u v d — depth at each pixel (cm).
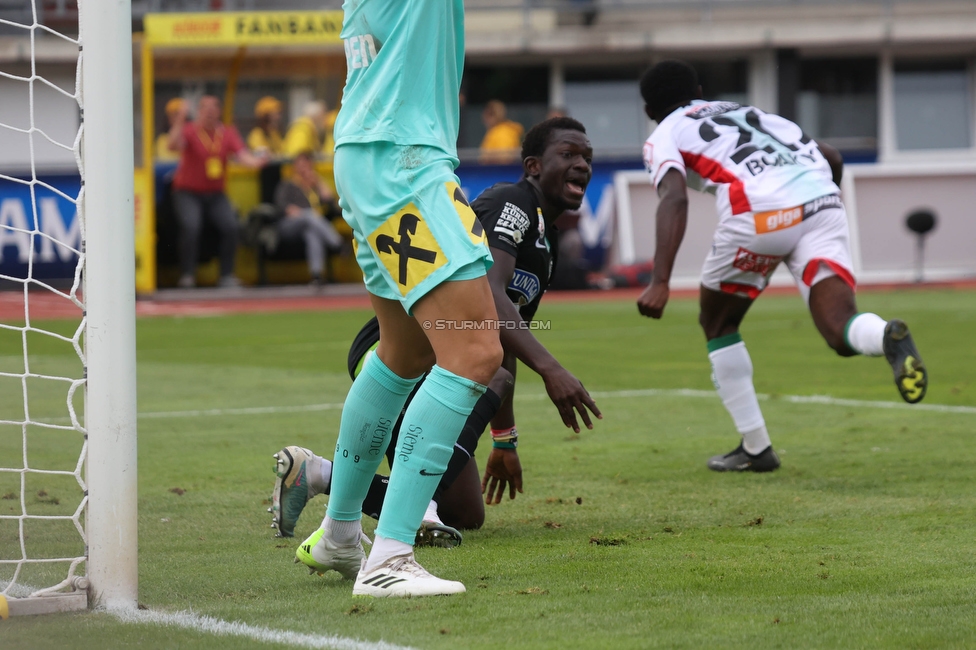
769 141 1798
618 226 6962
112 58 945
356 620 901
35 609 924
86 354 949
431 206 943
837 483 1600
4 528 1295
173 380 3025
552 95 8525
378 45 980
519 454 1897
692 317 5038
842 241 1752
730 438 2059
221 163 6419
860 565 1093
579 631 862
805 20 8531
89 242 943
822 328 1706
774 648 815
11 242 6088
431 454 980
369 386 1030
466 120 8488
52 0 6469
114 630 874
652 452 1912
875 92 8625
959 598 957
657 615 907
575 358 3475
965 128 8644
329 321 5006
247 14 6650
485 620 895
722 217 1772
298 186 6706
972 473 1633
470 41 8275
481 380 962
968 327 4191
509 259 1289
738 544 1207
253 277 6888
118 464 952
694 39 8300
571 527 1328
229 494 1549
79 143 948
